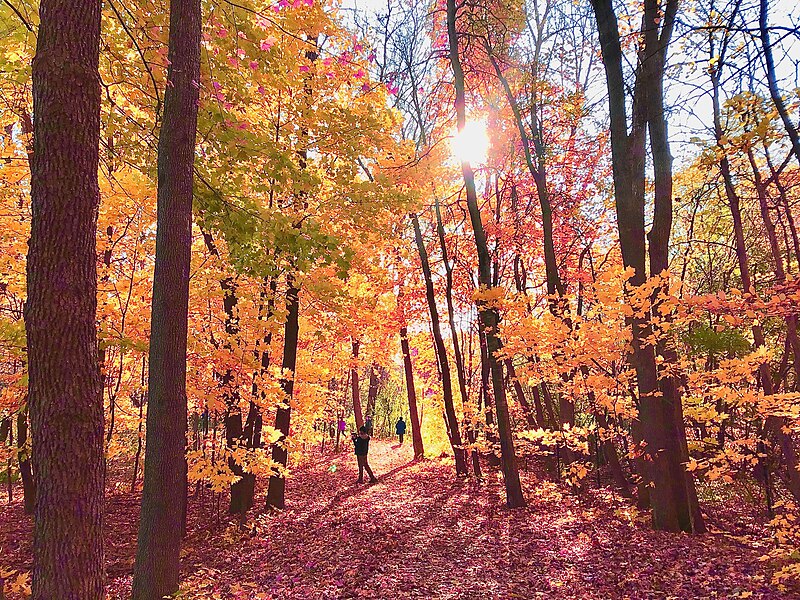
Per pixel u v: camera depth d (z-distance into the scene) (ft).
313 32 20.52
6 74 17.79
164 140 14.56
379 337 57.00
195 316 26.78
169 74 14.74
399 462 54.90
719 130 24.59
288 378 26.68
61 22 9.91
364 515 29.76
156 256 14.28
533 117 37.19
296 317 32.14
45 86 9.78
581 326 22.75
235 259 19.72
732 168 27.84
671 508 22.08
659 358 21.02
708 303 16.92
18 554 23.82
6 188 21.45
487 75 40.96
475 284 49.96
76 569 9.32
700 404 24.35
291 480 44.83
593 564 18.79
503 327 25.00
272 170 19.48
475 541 23.38
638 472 27.63
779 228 36.14
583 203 43.45
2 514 32.12
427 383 62.85
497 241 46.29
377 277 40.98
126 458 52.70
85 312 9.79
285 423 31.96
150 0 16.72
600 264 45.57
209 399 23.70
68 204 9.69
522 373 26.73
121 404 31.09
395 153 31.55
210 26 17.81
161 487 13.58
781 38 13.29
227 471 22.13
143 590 13.19
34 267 9.59
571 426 33.58
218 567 21.29
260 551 23.34
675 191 39.01
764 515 24.63
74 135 9.83
